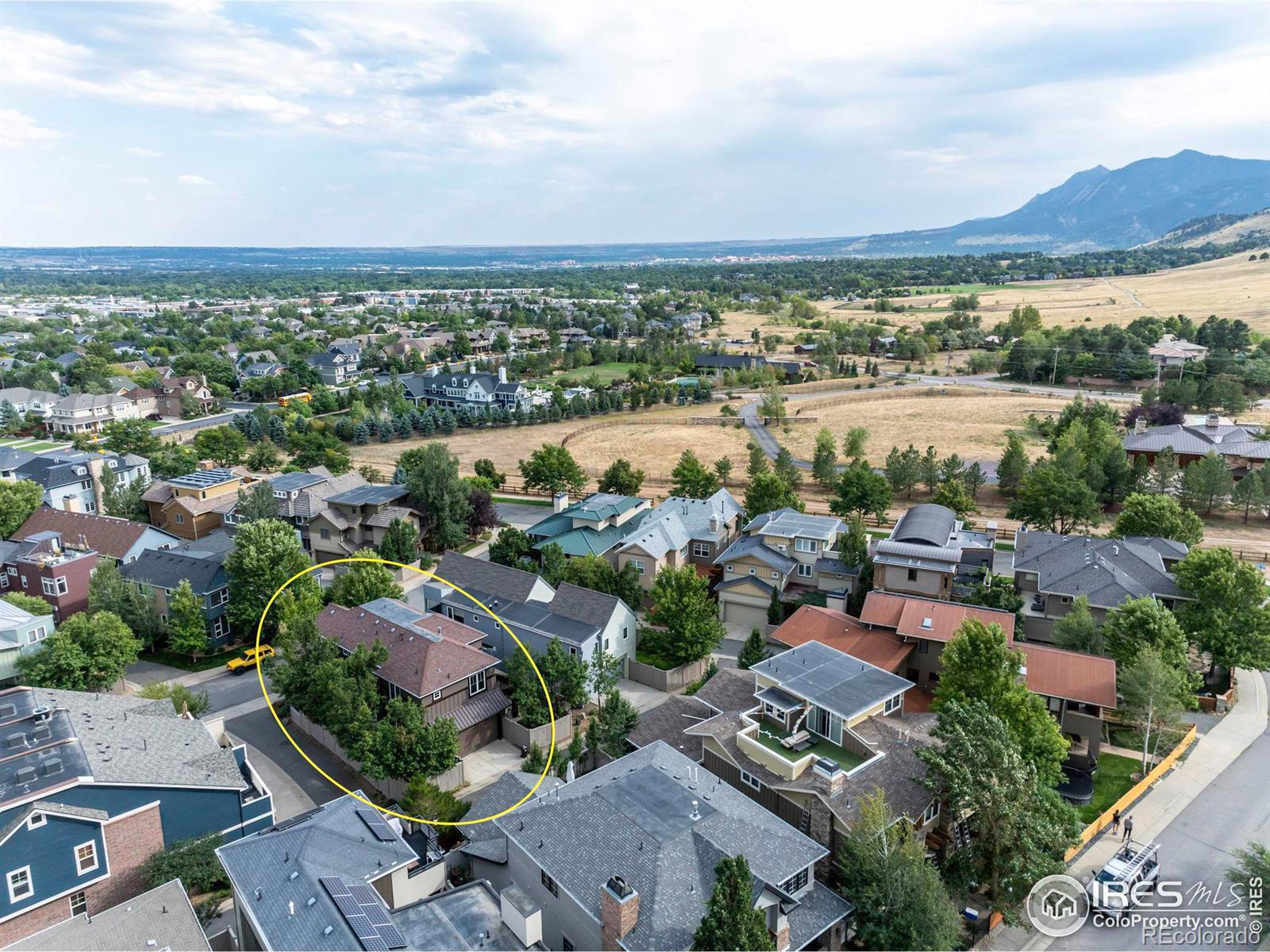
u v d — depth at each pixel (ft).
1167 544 222.48
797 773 123.85
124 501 283.79
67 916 111.34
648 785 115.55
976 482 333.42
